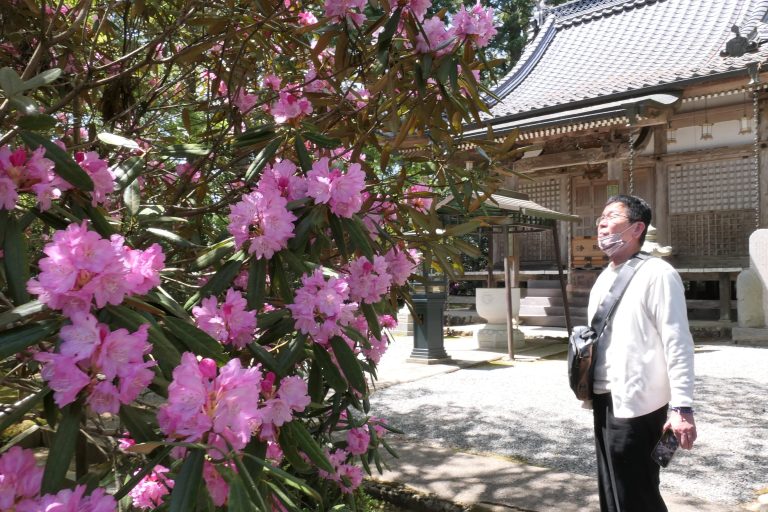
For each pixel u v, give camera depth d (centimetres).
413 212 213
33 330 103
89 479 123
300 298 144
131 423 111
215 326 135
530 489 316
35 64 184
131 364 100
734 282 1498
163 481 135
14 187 118
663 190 1365
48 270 100
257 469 124
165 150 207
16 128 126
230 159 229
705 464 380
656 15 1600
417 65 178
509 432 457
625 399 222
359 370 146
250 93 262
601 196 1511
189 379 98
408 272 204
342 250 159
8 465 104
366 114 219
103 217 135
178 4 242
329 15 180
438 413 522
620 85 1277
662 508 224
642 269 229
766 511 300
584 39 1680
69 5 275
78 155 136
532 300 1388
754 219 1258
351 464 253
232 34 204
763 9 1306
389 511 318
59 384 96
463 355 898
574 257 1423
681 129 1344
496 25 182
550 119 1162
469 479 333
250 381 103
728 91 1090
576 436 446
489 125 207
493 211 764
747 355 860
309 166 184
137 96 273
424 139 249
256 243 144
